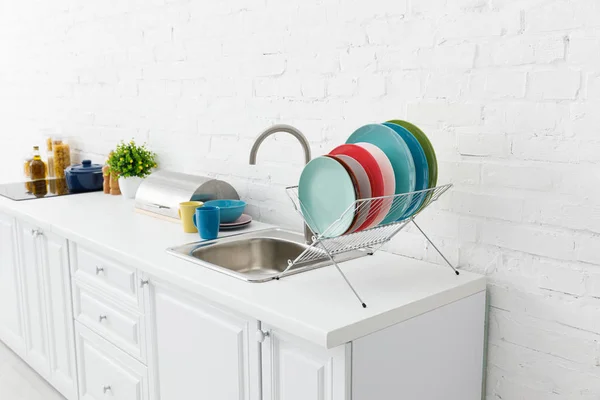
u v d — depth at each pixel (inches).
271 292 61.2
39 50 149.2
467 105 66.9
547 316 63.4
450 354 64.0
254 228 88.7
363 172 60.3
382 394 57.1
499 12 63.0
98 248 81.4
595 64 56.9
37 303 104.3
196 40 100.9
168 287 72.7
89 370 93.0
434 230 72.0
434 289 62.1
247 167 95.7
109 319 85.7
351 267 69.9
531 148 62.4
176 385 74.3
